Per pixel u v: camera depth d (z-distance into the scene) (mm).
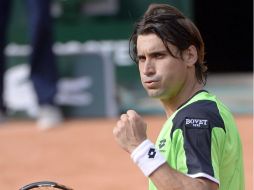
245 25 59406
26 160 31812
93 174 29328
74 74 39531
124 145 9750
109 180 28391
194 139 9750
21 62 39688
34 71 37812
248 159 30000
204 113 10016
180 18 10289
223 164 10305
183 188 9398
